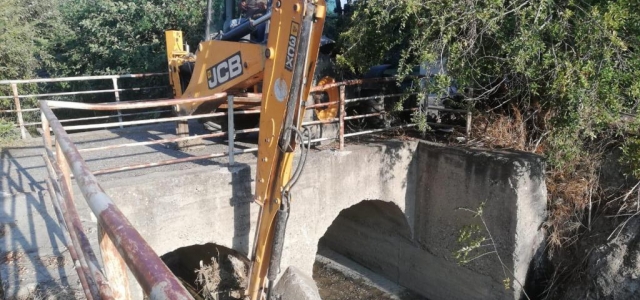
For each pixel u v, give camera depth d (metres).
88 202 1.61
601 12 5.63
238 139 7.86
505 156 6.90
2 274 3.35
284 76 4.59
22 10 13.99
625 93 5.75
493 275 7.21
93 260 2.05
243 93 6.34
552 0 5.77
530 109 7.31
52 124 3.02
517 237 6.79
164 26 14.16
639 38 5.52
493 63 6.62
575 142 6.45
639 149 6.02
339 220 9.89
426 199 7.95
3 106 11.91
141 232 5.41
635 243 6.30
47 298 3.08
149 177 5.54
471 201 7.29
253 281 5.61
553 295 6.97
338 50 7.43
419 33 6.54
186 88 7.41
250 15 7.06
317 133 7.34
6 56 11.92
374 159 7.37
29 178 5.81
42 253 3.69
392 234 8.76
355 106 8.29
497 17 5.83
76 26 15.56
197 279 7.59
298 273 6.47
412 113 7.98
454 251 7.67
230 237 6.04
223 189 5.88
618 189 6.70
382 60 7.51
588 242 6.79
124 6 14.21
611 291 6.30
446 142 7.78
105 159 6.61
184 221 5.68
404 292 8.65
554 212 7.11
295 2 4.34
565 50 5.96
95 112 15.33
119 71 14.28
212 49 6.18
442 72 6.55
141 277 1.15
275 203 5.05
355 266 9.65
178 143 7.05
